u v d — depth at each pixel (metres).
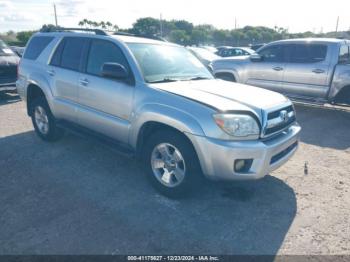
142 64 3.90
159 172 3.68
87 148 5.15
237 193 3.81
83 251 2.72
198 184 3.42
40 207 3.38
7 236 2.89
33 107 5.40
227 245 2.86
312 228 3.15
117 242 2.85
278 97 3.84
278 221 3.25
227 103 3.26
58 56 4.92
